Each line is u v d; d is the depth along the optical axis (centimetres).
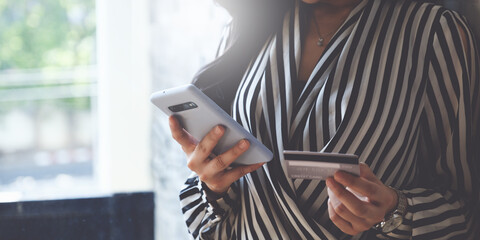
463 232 115
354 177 97
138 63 412
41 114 1167
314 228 114
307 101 116
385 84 112
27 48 1429
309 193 115
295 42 122
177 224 300
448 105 112
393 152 112
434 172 120
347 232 106
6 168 969
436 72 112
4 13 1419
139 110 414
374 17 116
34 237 208
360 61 113
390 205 107
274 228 118
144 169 419
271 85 120
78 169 961
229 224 128
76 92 1270
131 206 214
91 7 1448
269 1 129
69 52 1444
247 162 114
